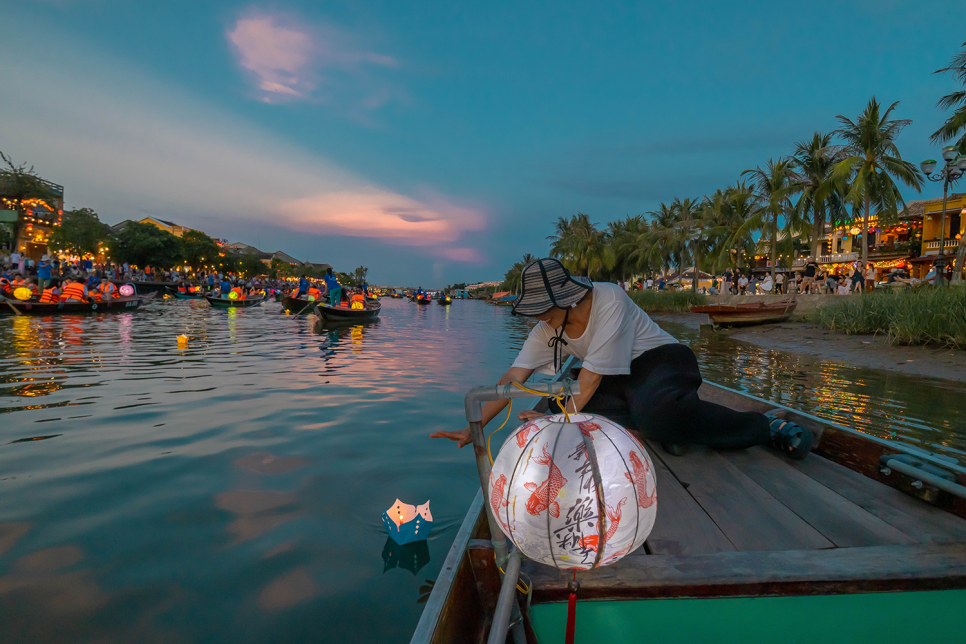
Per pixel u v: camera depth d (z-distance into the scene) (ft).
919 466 7.52
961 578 4.99
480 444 4.68
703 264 136.46
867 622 5.01
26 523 9.56
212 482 11.64
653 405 8.84
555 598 5.05
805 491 7.63
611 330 7.24
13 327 45.27
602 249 178.09
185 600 7.36
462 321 87.92
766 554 5.46
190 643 6.47
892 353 36.01
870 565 5.17
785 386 26.07
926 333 36.50
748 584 4.94
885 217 81.35
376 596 7.55
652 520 3.86
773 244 97.81
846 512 6.88
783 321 59.00
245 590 7.63
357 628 6.84
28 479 11.64
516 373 7.99
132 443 14.29
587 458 3.65
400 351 38.52
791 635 4.97
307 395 20.99
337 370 27.94
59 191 153.99
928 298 40.57
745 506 7.08
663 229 151.84
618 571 5.15
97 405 18.44
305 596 7.52
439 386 23.73
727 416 8.94
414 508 9.40
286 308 78.69
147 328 48.98
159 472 12.19
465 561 5.24
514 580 4.25
